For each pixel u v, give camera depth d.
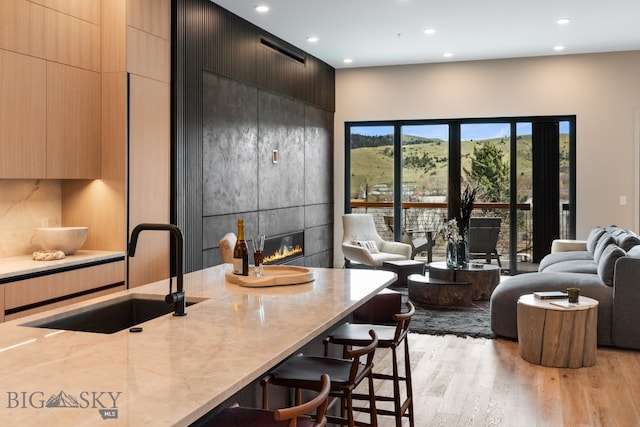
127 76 5.18
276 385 2.58
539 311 4.83
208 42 6.37
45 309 4.37
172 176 5.80
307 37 8.04
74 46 4.93
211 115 6.45
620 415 3.79
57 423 1.42
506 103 9.45
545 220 9.45
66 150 4.85
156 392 1.62
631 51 8.91
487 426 3.63
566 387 4.33
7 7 4.32
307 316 2.52
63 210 5.35
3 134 4.29
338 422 2.54
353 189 10.27
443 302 7.02
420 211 10.02
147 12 5.43
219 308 2.69
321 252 9.71
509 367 4.81
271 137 7.89
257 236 3.35
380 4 6.57
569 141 9.33
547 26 7.52
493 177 9.66
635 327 5.25
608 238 6.32
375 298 5.06
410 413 3.44
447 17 7.11
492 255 9.62
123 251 5.18
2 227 4.77
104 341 2.14
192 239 6.09
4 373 1.79
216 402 1.60
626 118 8.97
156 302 3.03
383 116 9.98
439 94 9.73
